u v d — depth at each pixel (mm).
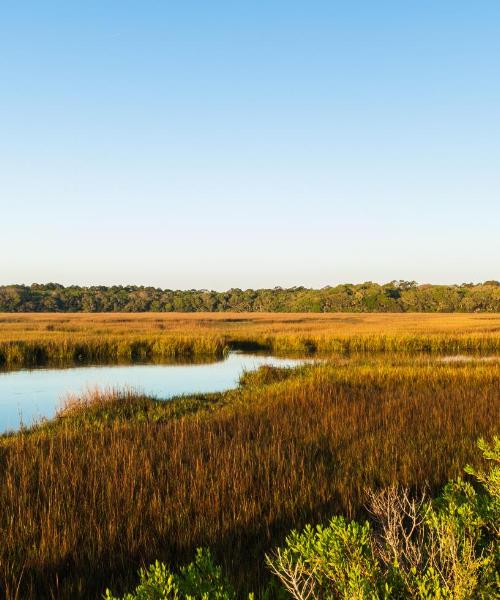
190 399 16125
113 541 4961
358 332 43531
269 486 6426
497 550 3332
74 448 8531
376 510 4027
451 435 9094
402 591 2883
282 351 37375
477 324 59938
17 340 33281
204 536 5055
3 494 6203
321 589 3137
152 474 6660
